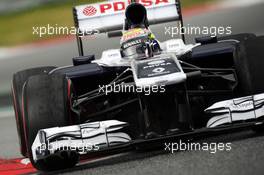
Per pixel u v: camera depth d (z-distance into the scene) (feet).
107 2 109.60
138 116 84.79
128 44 88.33
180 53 87.30
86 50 217.36
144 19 90.43
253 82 79.77
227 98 88.89
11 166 94.63
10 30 294.25
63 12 298.97
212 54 86.63
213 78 90.43
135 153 85.51
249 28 248.93
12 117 160.66
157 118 77.82
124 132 77.82
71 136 75.66
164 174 66.23
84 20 109.60
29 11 302.25
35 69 91.30
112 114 88.33
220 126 76.69
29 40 281.13
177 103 78.18
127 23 91.35
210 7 289.94
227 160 68.33
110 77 92.79
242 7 281.33
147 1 109.40
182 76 76.02
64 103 78.07
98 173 73.10
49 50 258.98
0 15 303.27
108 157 87.20
